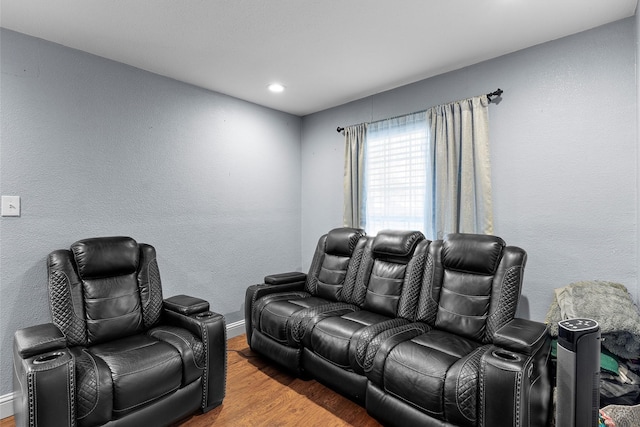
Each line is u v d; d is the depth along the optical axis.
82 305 2.19
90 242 2.31
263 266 3.84
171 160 3.05
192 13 2.06
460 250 2.34
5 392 2.19
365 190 3.59
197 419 2.12
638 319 1.78
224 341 2.29
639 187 2.03
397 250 2.69
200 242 3.27
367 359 2.05
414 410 1.83
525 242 2.55
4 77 2.19
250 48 2.51
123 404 1.75
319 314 2.57
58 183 2.41
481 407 1.59
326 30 2.27
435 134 2.99
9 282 2.21
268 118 3.90
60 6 1.96
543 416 1.79
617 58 2.17
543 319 2.46
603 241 2.23
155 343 2.12
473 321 2.16
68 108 2.46
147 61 2.71
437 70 2.92
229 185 3.51
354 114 3.71
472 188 2.75
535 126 2.49
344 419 2.12
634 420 1.58
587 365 1.39
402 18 2.12
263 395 2.40
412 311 2.51
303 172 4.26
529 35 2.34
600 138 2.23
